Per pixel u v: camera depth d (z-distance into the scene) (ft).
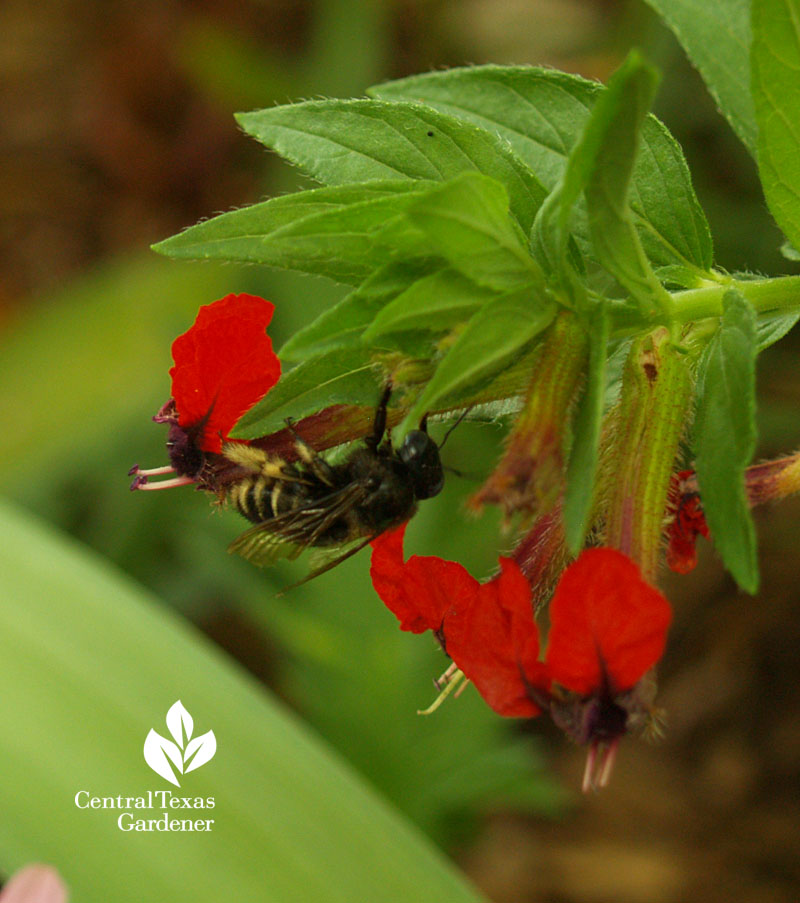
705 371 0.66
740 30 0.71
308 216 0.64
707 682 1.21
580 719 0.63
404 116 0.67
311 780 0.78
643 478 0.66
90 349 1.16
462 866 1.12
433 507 0.96
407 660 0.95
